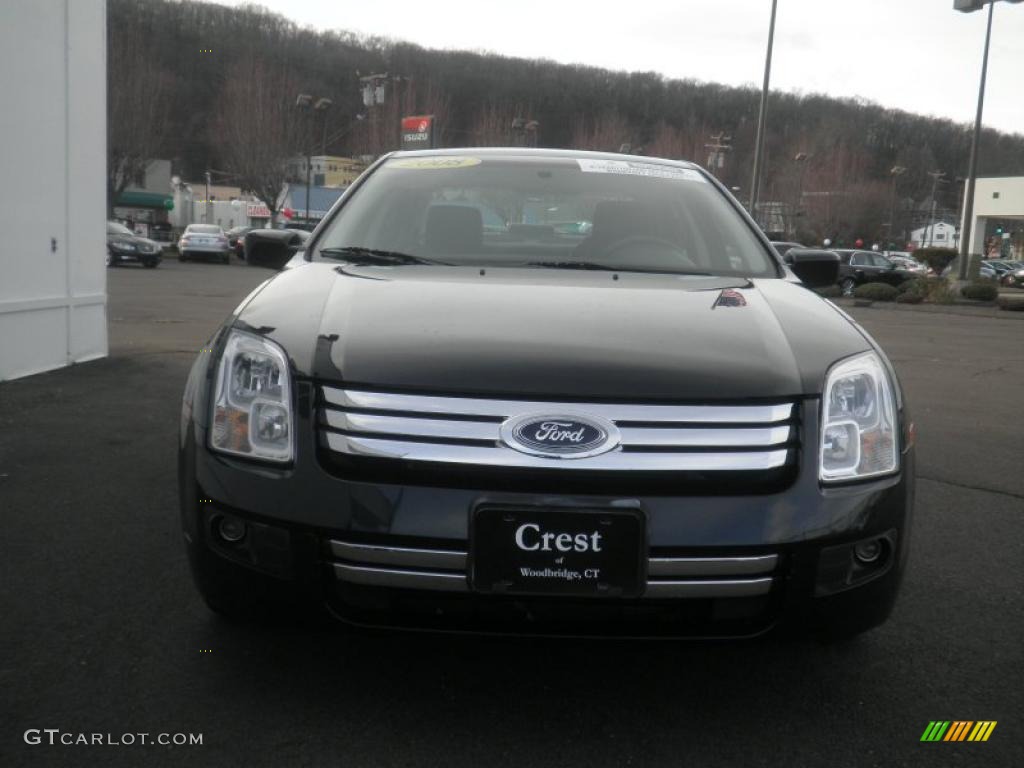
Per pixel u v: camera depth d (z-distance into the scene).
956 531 3.67
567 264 2.94
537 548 1.93
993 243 69.62
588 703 2.25
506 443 1.97
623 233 3.15
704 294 2.62
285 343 2.18
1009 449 5.21
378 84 50.28
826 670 2.45
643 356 2.13
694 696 2.30
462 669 2.38
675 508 1.95
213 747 2.02
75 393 5.64
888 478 2.12
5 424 4.82
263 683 2.29
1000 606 2.91
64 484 3.84
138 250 24.77
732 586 1.98
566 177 3.43
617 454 1.97
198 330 9.41
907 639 2.65
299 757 2.00
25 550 3.12
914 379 8.29
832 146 67.81
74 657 2.40
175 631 2.55
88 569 2.97
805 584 2.02
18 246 5.92
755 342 2.25
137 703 2.19
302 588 2.03
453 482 1.97
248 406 2.11
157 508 3.57
